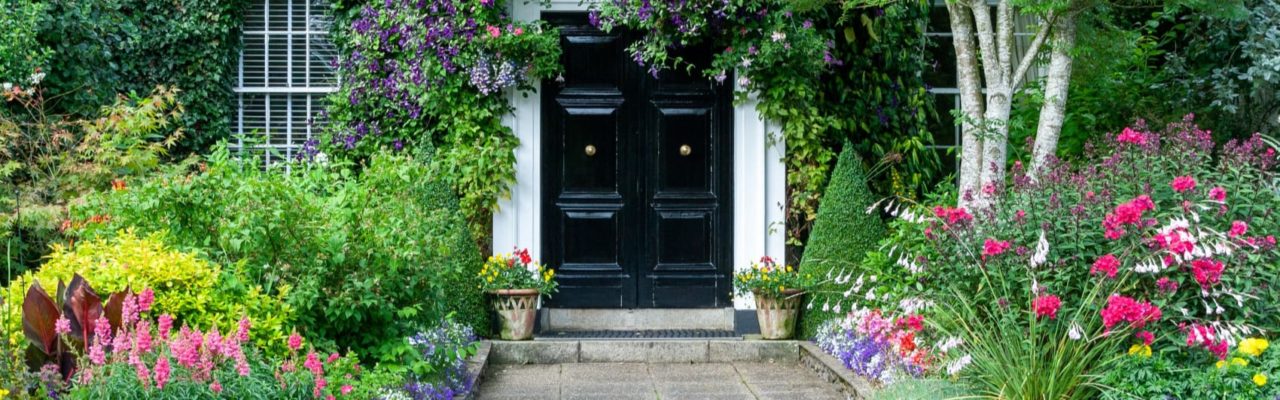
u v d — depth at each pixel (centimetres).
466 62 857
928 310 607
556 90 901
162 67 887
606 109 904
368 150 883
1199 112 902
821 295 835
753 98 888
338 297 576
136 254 541
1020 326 571
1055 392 536
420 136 885
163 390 415
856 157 859
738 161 892
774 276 852
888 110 915
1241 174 608
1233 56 909
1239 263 551
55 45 858
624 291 909
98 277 527
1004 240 591
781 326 853
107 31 873
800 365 824
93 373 423
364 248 597
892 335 634
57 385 427
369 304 573
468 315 837
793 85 862
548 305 908
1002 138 730
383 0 875
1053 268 569
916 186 906
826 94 902
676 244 909
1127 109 908
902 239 765
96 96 867
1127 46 812
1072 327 526
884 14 898
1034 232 582
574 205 907
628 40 902
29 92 807
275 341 533
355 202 623
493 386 739
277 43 920
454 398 630
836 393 707
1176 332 550
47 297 464
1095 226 579
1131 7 809
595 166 907
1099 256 572
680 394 711
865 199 846
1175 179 565
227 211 590
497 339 858
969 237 602
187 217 602
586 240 909
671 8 841
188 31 887
